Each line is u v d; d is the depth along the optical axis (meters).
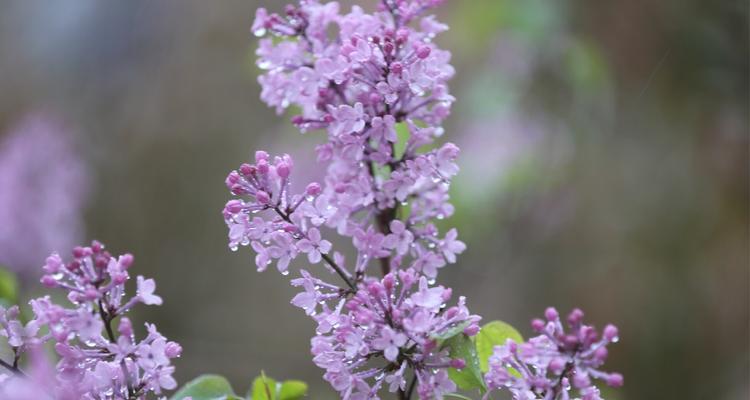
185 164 3.12
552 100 2.35
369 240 1.12
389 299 1.09
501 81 2.34
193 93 3.23
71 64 3.38
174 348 1.09
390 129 1.12
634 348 2.30
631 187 2.42
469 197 2.25
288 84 1.15
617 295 2.37
